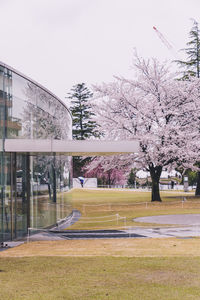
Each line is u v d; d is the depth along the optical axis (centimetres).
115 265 977
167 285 795
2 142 1417
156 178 3534
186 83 3775
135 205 3194
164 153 3372
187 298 709
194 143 3494
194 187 6644
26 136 1638
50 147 1460
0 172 1403
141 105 3662
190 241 1344
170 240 1370
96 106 3738
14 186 1516
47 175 1894
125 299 707
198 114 3656
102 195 4712
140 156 3481
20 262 1029
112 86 3766
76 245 1305
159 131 3459
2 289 785
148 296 723
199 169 3809
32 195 1680
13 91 1519
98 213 2659
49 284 816
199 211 2616
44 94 1892
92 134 7506
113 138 3659
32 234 1628
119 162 3647
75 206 3231
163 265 969
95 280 841
